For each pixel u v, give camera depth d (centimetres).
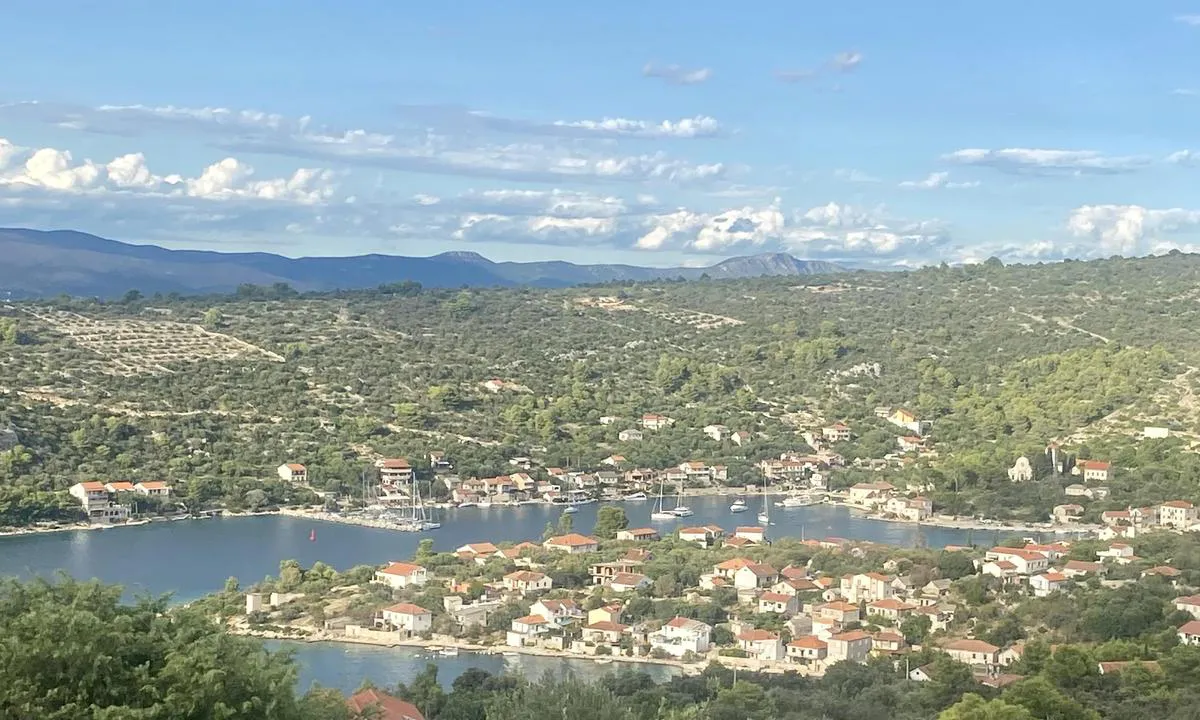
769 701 16550
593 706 9819
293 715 8644
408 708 15300
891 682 18650
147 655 8538
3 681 7894
